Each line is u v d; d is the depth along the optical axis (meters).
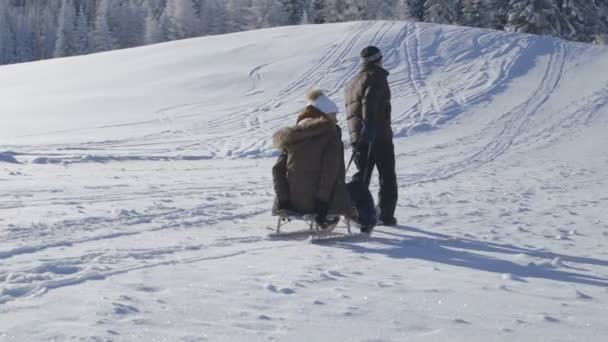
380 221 8.37
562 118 23.98
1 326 3.78
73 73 33.81
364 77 7.96
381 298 4.80
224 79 29.19
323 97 7.38
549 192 12.33
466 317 4.41
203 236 7.13
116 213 8.22
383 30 34.56
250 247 6.68
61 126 23.28
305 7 73.12
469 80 28.52
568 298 5.09
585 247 7.55
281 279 5.23
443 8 57.94
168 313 4.18
